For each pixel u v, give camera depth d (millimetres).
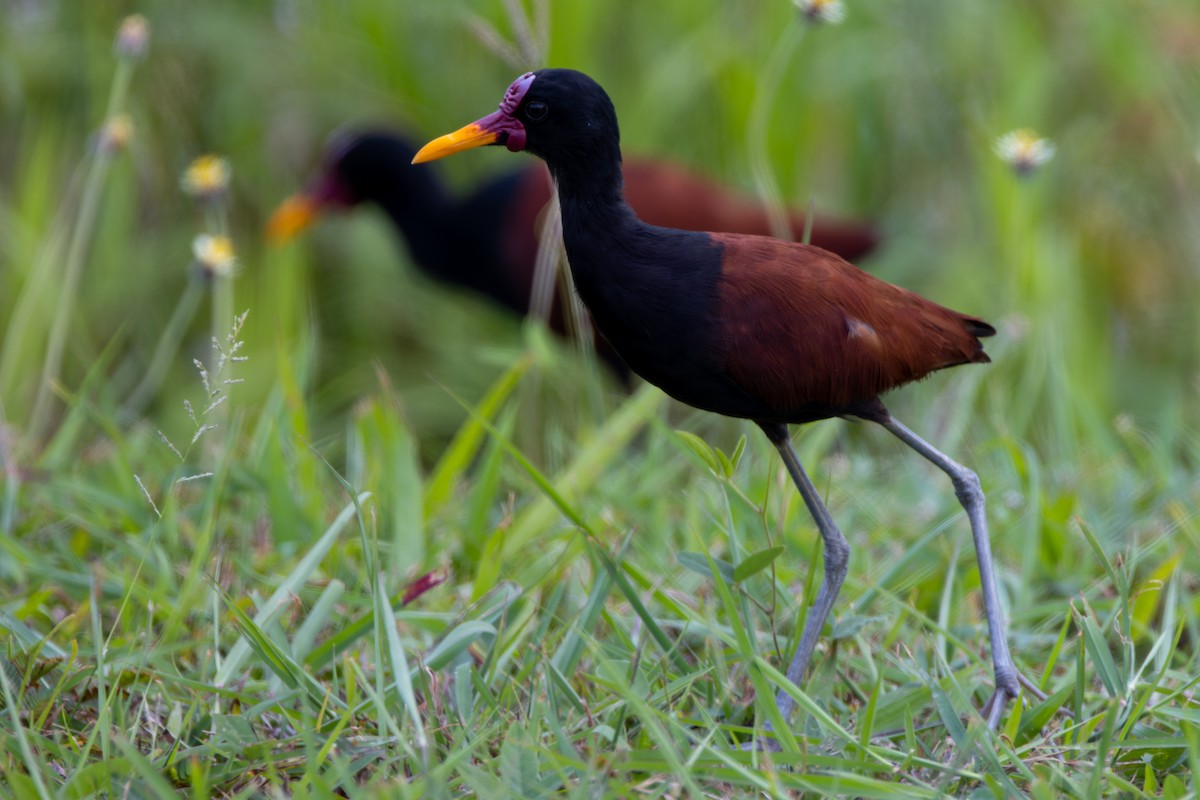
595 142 7023
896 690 6930
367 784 5910
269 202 16141
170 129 15766
